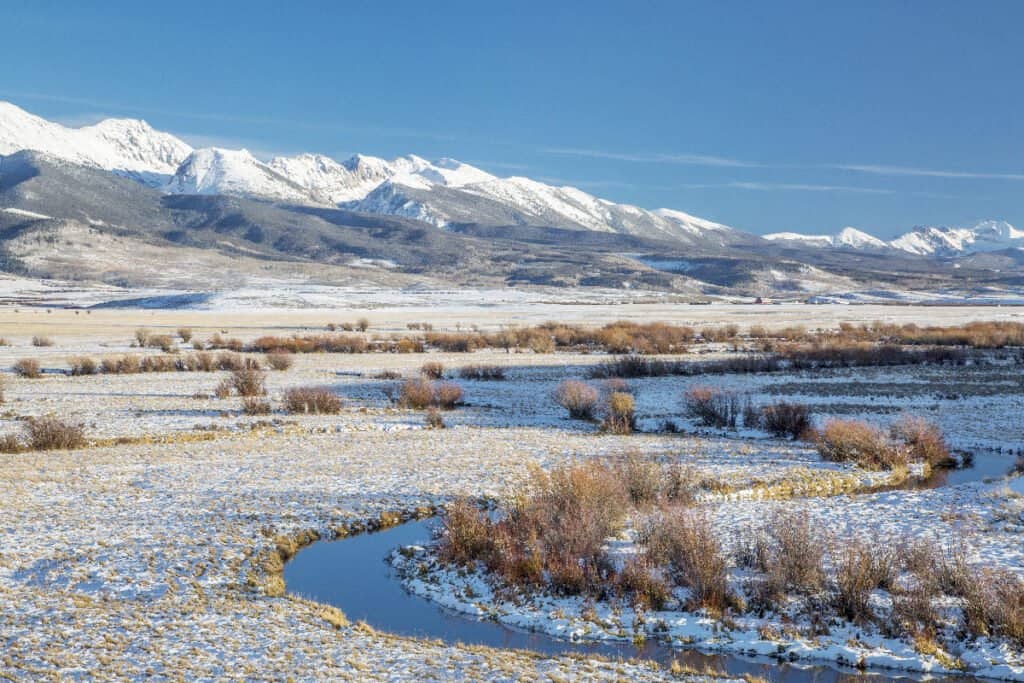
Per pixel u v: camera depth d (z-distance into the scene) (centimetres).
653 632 1382
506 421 3591
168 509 2080
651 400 4138
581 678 1184
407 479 2420
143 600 1485
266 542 1825
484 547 1720
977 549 1709
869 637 1330
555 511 1819
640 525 1773
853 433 2742
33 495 2219
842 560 1520
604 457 2716
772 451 2892
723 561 1530
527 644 1358
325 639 1324
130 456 2775
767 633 1342
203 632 1340
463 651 1287
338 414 3781
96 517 2002
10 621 1379
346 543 1903
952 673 1232
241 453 2828
